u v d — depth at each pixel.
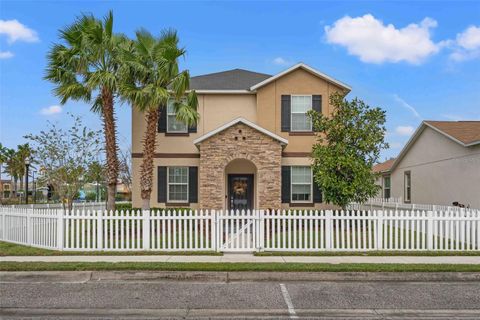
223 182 18.30
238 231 11.78
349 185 16.03
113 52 15.91
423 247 11.83
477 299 7.68
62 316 6.77
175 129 20.55
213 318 6.66
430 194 22.36
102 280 9.20
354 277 9.21
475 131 19.28
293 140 20.22
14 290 8.33
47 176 22.42
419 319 6.60
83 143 22.11
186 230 11.89
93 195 41.16
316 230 11.91
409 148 25.41
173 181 20.42
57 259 10.60
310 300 7.61
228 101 20.86
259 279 9.20
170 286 8.64
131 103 16.12
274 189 18.27
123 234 11.95
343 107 16.61
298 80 20.38
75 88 15.68
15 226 13.48
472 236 11.87
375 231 11.89
